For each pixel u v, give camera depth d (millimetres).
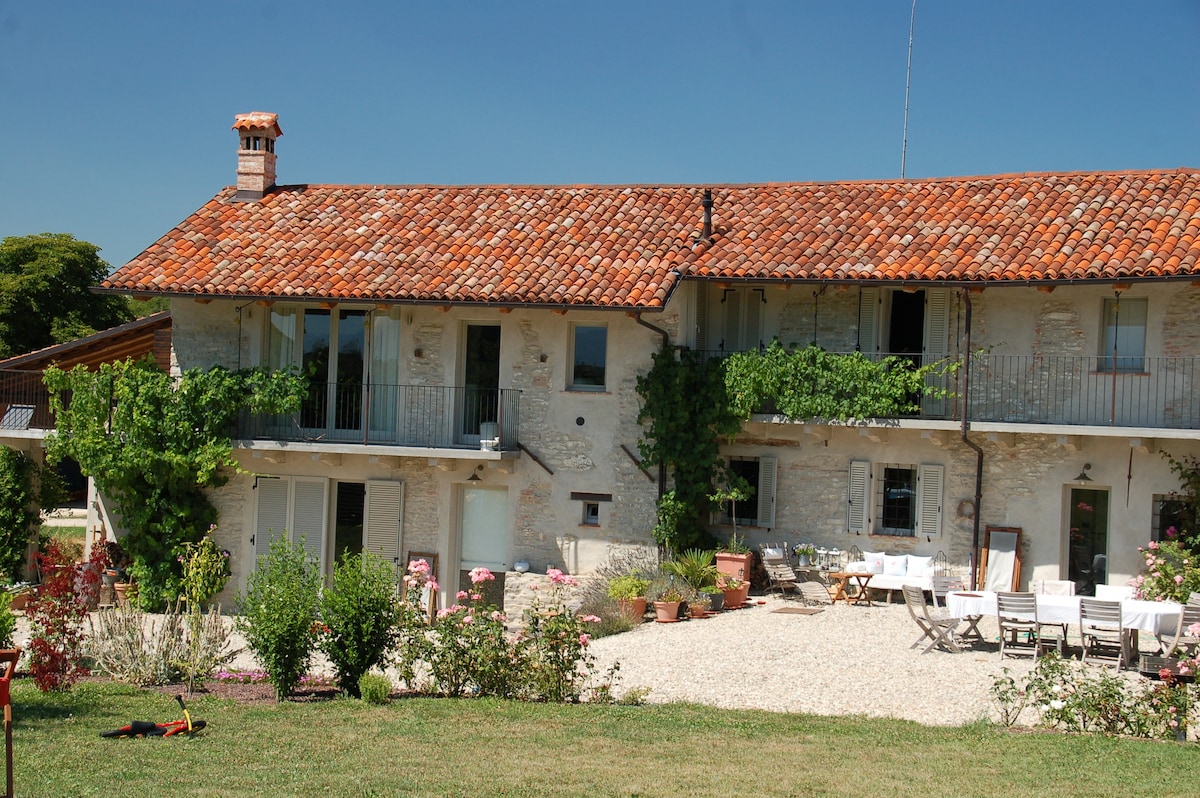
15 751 10016
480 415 20547
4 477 22172
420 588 14570
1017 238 18688
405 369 20609
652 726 11586
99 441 20391
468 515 20656
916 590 15977
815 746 10812
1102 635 16719
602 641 16625
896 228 19766
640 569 19422
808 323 19781
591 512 19969
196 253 21250
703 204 20578
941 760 10258
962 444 18953
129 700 12531
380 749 10422
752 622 17719
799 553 19703
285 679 12734
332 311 20906
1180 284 17719
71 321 42062
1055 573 18438
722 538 20359
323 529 20875
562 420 20016
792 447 19969
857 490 19547
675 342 19469
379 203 22844
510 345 20250
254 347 20906
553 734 11109
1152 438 17531
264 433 20859
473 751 10375
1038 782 9414
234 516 21031
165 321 22844
